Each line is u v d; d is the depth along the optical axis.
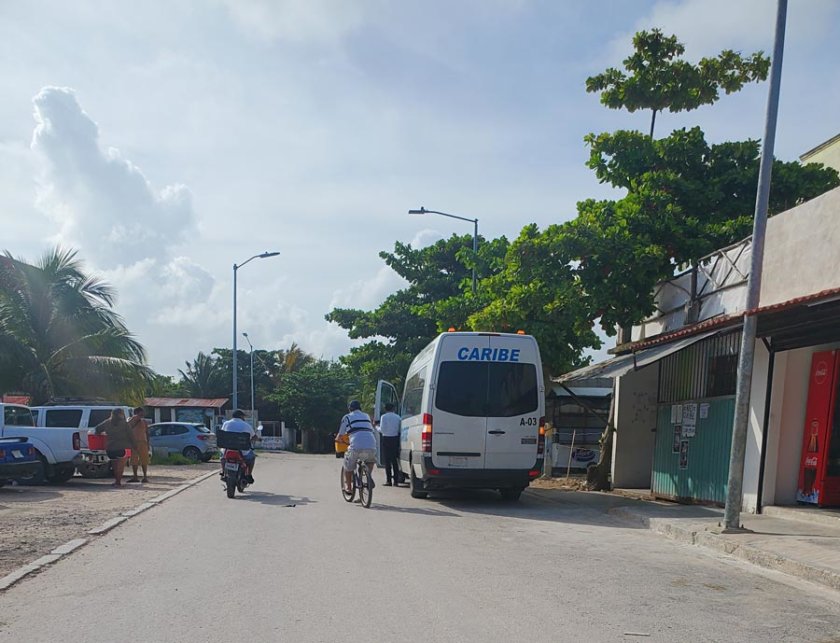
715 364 13.87
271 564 7.85
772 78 10.02
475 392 13.72
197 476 20.59
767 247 12.82
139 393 27.62
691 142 17.67
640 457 18.61
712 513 12.20
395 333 36.91
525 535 10.37
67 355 26.14
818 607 6.59
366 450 13.07
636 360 13.90
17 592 6.65
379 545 9.05
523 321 16.47
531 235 16.47
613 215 16.61
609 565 8.25
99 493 15.20
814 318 10.62
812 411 12.07
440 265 37.09
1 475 15.05
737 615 6.23
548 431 22.80
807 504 11.89
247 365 69.88
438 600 6.43
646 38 18.94
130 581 7.07
